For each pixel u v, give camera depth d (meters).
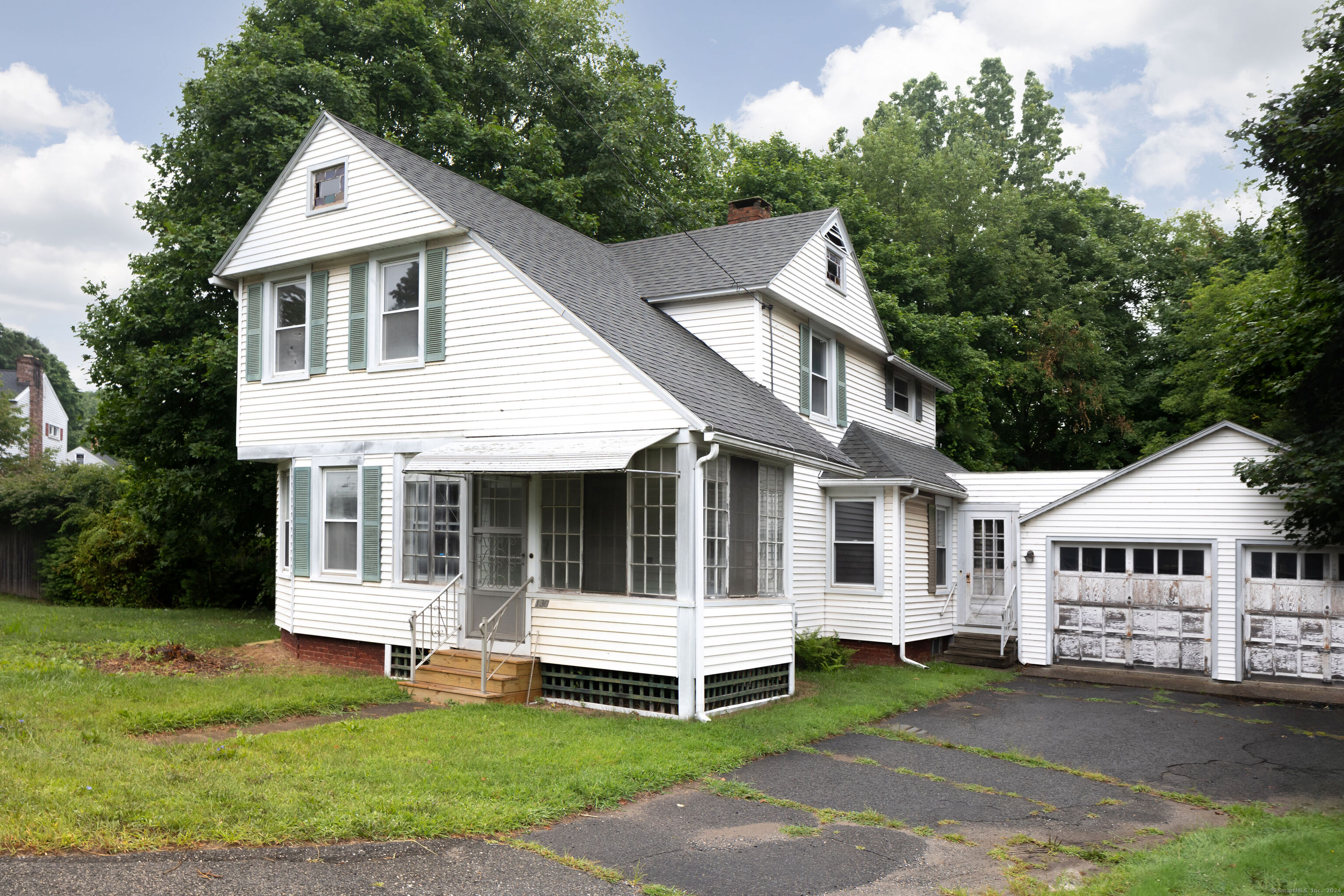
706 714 12.28
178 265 22.59
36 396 60.16
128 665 14.67
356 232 15.38
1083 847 7.77
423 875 6.35
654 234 29.34
